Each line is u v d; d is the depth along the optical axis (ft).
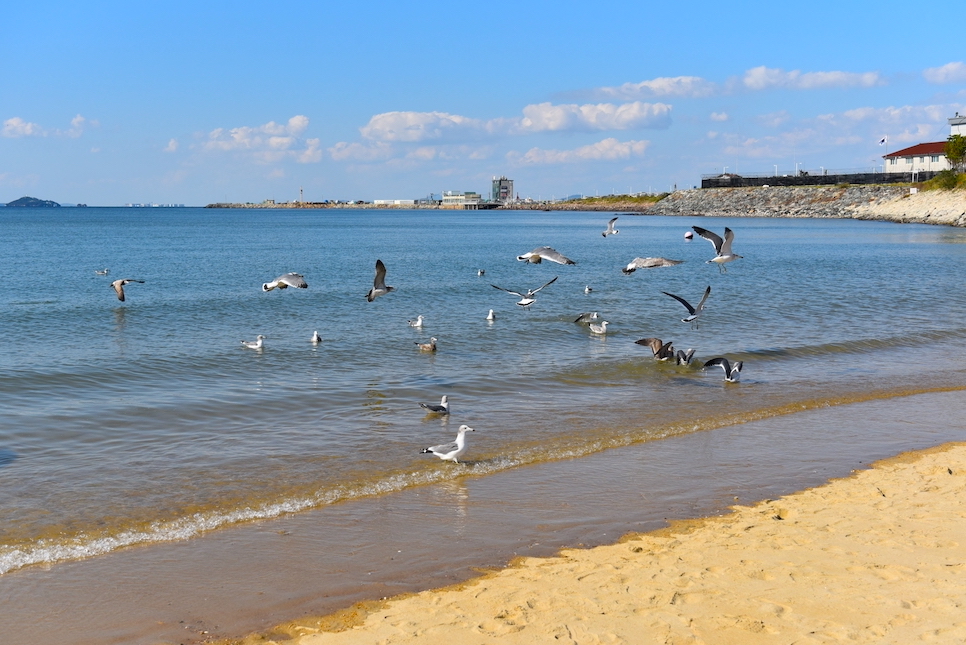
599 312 124.57
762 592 34.37
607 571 37.27
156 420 63.82
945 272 190.60
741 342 100.12
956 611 32.12
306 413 66.49
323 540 41.70
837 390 76.13
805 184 602.44
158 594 36.01
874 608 32.58
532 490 49.11
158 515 44.73
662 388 76.38
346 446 57.57
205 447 57.06
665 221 541.34
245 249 281.95
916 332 108.37
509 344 98.12
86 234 395.34
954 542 39.34
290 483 49.88
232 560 39.37
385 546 41.01
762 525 42.68
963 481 49.44
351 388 75.15
